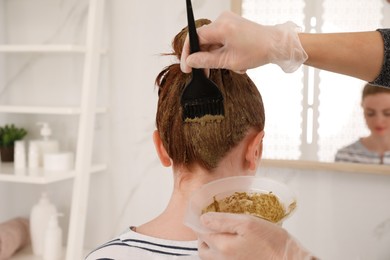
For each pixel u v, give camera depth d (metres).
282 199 0.87
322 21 1.72
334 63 0.98
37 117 2.08
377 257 1.76
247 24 0.92
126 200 1.99
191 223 0.82
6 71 2.09
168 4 1.88
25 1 2.04
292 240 0.83
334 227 1.79
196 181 0.94
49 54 2.04
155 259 0.90
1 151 2.01
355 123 1.71
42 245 1.96
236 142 0.92
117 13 1.94
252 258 0.81
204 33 0.90
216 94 0.87
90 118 1.86
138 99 1.94
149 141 1.94
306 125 1.76
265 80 1.78
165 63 1.90
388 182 1.73
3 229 1.93
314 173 1.79
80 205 1.87
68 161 1.92
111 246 0.93
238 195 0.87
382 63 0.96
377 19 1.68
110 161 1.99
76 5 1.99
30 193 2.12
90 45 1.85
